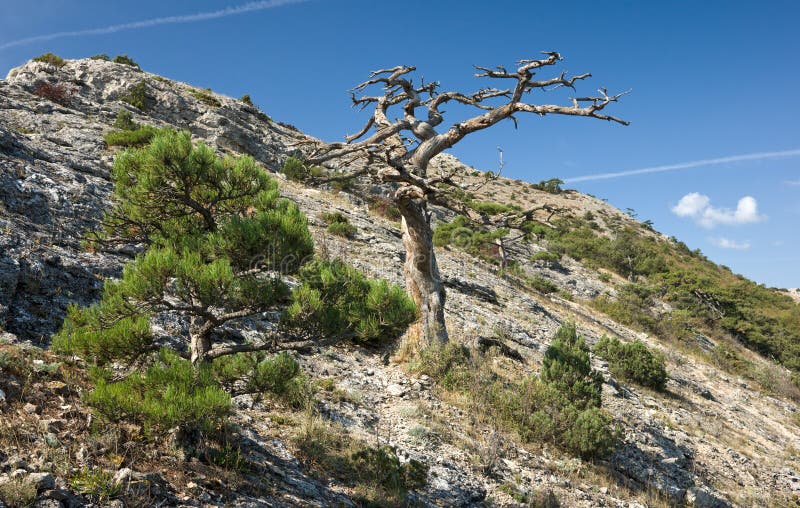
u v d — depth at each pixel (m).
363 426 9.27
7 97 26.50
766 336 57.78
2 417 5.16
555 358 14.29
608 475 11.21
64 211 11.82
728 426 20.06
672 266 81.38
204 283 5.38
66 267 9.45
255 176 6.97
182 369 5.36
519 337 19.62
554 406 12.30
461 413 11.49
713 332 55.00
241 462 6.21
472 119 14.58
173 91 42.62
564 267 56.25
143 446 5.67
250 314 6.14
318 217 25.17
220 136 39.19
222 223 6.82
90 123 27.50
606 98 13.48
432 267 14.50
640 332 37.97
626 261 75.31
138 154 6.70
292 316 6.00
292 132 58.41
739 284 87.81
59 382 6.30
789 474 16.14
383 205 34.97
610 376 19.56
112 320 5.58
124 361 5.68
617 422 14.73
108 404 4.85
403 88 16.47
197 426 5.24
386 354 13.48
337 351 12.67
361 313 6.52
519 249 53.78
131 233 7.21
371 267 19.83
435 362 13.16
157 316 9.37
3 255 8.52
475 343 15.90
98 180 15.40
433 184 13.47
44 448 4.93
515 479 9.27
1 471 4.39
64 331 5.48
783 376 33.94
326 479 6.97
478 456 9.55
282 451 7.16
